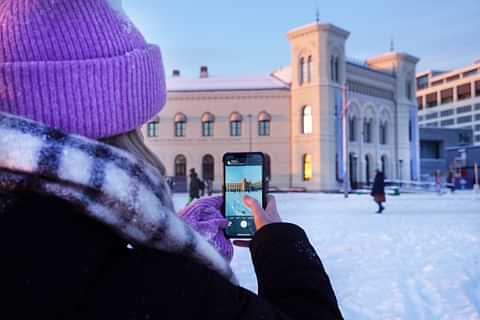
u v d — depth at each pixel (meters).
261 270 0.99
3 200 0.72
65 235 0.74
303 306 0.90
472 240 9.95
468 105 152.62
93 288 0.76
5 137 0.72
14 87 0.80
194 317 0.77
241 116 50.81
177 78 55.19
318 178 47.88
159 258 0.81
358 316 4.45
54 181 0.73
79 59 0.86
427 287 5.62
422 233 11.37
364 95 54.59
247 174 1.48
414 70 60.88
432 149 73.56
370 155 55.41
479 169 54.78
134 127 0.96
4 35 0.84
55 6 0.87
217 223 1.32
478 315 4.43
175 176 51.22
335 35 49.84
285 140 50.12
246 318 0.80
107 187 0.76
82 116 0.85
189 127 51.44
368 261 7.50
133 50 0.96
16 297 0.69
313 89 48.56
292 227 1.06
